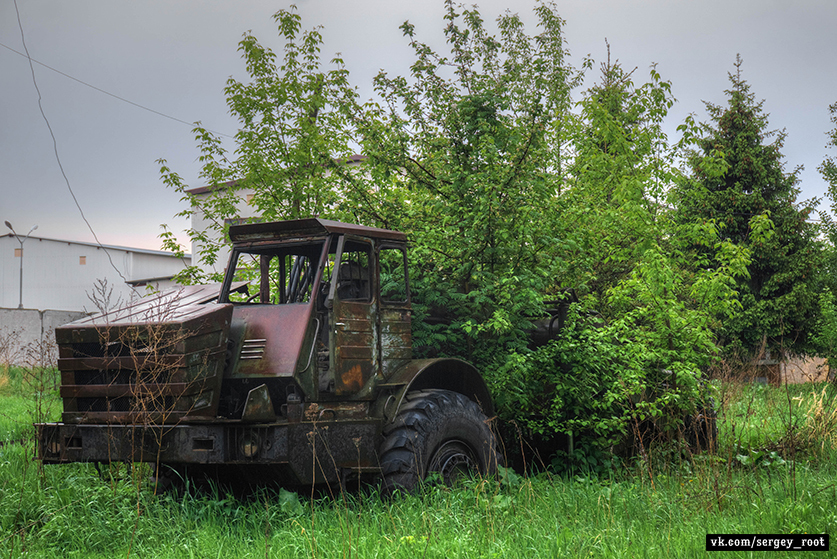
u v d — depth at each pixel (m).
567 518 5.16
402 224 8.90
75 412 5.36
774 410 9.31
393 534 4.52
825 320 19.75
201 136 10.60
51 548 4.50
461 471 5.96
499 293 7.46
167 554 4.36
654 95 10.52
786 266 23.94
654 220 9.48
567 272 8.95
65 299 41.12
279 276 6.44
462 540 4.18
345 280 5.94
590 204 9.45
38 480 5.53
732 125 25.42
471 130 8.42
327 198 9.80
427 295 7.60
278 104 10.29
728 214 23.81
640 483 6.16
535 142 8.35
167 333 5.06
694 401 7.84
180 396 5.01
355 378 5.69
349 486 5.66
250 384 5.54
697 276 8.76
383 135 9.19
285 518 4.98
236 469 5.14
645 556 4.13
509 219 7.70
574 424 7.66
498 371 7.18
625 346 7.82
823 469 6.91
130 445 5.08
